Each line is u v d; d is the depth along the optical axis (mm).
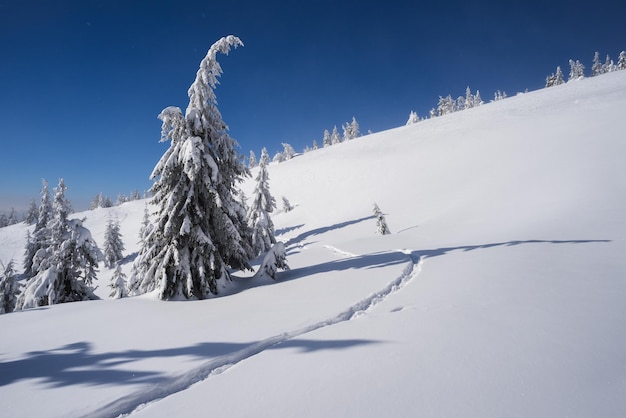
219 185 12055
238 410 3299
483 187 32094
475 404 2979
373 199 47969
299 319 6102
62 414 3486
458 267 8797
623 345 3729
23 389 4195
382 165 60219
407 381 3486
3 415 3549
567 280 6312
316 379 3746
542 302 5340
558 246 9297
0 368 5043
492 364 3627
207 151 11758
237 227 13797
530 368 3459
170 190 11656
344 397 3328
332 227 42469
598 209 14078
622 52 89125
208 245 11328
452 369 3617
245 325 6145
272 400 3424
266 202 38312
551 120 47688
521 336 4219
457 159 47750
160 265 10984
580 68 108812
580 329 4230
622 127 32656
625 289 5480
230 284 12039
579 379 3170
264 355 4598
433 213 31297
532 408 2834
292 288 9547
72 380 4359
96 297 17281
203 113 11844
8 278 22938
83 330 7078
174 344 5457
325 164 73188
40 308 9945
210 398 3598
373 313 6035
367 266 11109
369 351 4312
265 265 12500
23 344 6320
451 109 108688
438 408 2982
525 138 43594
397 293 7297
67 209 17422
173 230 10953
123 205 95375
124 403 3660
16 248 64500
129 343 5793
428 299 6387
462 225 20359
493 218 19844
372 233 33969
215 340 5426
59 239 16688
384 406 3107
